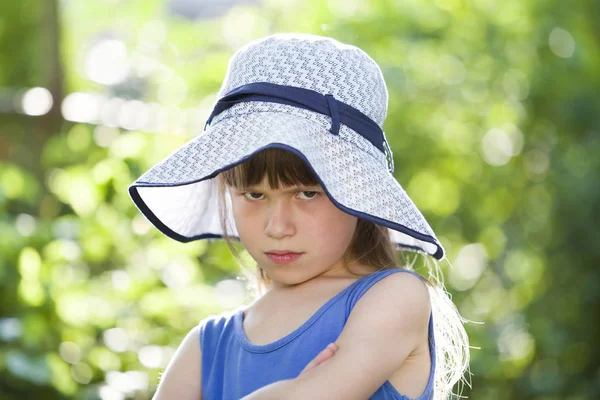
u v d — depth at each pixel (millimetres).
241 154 1996
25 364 3877
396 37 6477
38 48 8055
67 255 4477
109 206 4754
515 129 6652
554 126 6547
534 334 6320
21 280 4227
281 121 2049
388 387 2055
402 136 6457
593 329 6320
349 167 2057
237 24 7457
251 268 2486
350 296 2107
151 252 4801
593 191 6176
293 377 2055
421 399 2088
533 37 6500
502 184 6668
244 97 2137
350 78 2145
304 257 2053
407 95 6352
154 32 7707
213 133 2088
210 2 10695
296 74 2125
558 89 6473
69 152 5285
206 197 2441
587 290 6312
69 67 7387
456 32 6602
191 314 4574
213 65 6844
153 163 5082
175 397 2252
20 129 5352
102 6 8336
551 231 6441
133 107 5551
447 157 6664
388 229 2309
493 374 5992
